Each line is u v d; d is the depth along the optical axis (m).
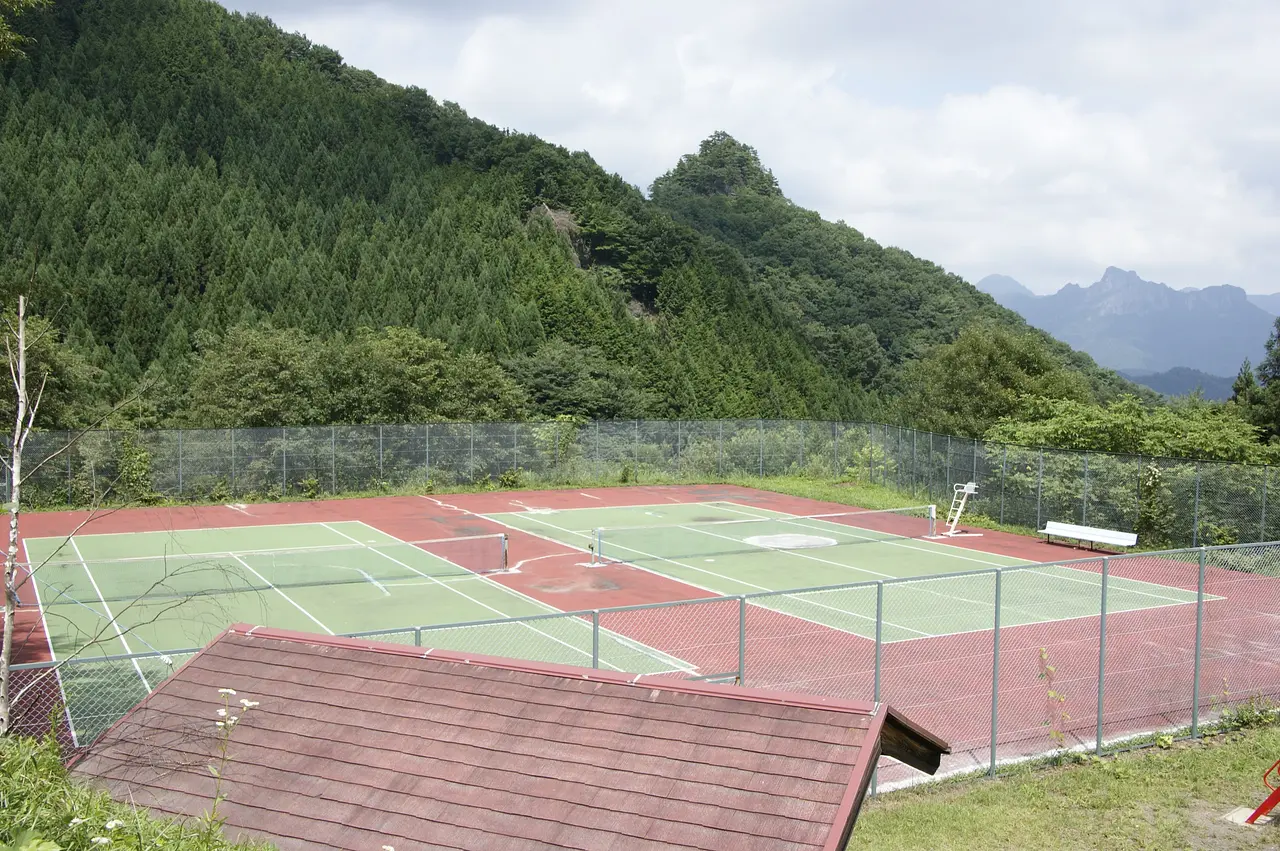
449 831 7.04
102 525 38.09
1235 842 12.55
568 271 124.62
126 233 100.75
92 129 118.31
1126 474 33.44
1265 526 28.70
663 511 42.62
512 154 159.00
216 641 9.99
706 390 112.69
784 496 47.38
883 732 8.21
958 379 53.50
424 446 47.75
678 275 134.50
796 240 187.25
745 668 19.11
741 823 6.64
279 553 32.53
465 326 101.69
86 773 8.33
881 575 29.48
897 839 12.45
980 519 39.22
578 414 86.06
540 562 31.50
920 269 177.75
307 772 7.88
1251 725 16.70
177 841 6.99
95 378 74.62
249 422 52.50
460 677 8.69
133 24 155.50
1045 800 13.67
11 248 97.12
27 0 23.61
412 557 32.06
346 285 104.75
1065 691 17.97
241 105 142.88
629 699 8.01
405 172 145.38
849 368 141.62
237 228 111.19
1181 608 24.25
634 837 6.71
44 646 20.83
